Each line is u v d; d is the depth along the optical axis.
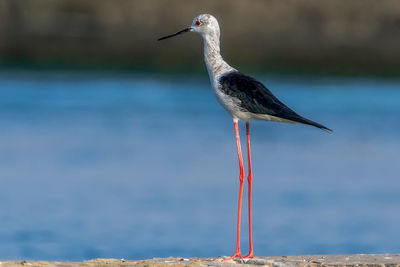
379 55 46.84
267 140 24.20
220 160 20.81
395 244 13.45
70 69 39.03
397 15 51.72
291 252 12.87
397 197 17.05
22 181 17.70
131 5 49.81
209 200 16.59
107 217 14.87
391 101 32.56
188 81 37.12
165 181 18.22
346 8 51.69
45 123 25.36
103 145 22.23
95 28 48.62
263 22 49.94
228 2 50.66
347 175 19.20
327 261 8.73
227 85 9.20
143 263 8.17
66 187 17.36
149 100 31.19
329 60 44.88
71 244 12.94
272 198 16.89
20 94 30.91
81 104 29.50
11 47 43.44
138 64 42.09
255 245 13.38
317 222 14.91
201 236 13.78
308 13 51.28
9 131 23.81
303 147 23.12
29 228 13.91
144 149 21.92
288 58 45.19
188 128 25.58
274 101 9.01
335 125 26.70
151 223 14.66
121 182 17.97
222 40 47.78
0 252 12.21
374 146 23.23
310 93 34.31
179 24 49.16
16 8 48.72
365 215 15.51
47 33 46.78
